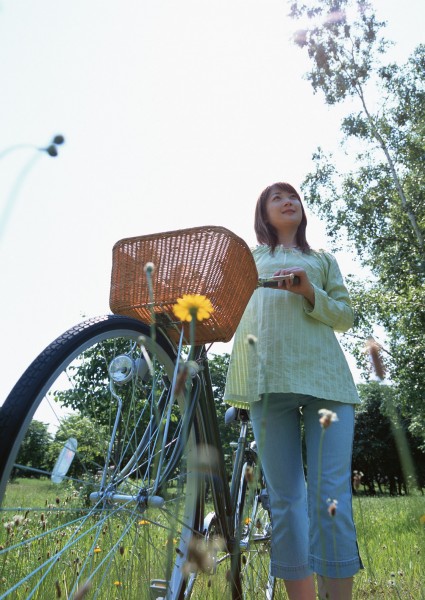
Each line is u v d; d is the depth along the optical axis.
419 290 15.62
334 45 17.38
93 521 1.65
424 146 16.86
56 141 0.83
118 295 2.04
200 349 2.10
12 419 1.40
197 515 2.06
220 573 2.16
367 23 17.34
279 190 2.66
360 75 17.36
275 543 2.30
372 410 35.34
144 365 1.89
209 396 2.16
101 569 1.85
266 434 2.37
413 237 17.06
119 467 1.75
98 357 1.77
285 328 2.40
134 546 1.83
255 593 2.29
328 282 2.60
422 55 17.64
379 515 6.33
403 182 17.66
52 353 1.54
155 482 1.69
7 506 1.38
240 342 2.54
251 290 2.08
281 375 2.33
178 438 1.91
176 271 1.98
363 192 17.88
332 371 2.38
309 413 2.38
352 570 2.10
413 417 14.70
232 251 1.96
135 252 2.04
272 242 2.62
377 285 17.59
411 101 17.58
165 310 2.01
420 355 15.18
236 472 2.55
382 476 35.25
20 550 2.20
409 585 2.69
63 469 1.58
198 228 1.96
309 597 2.26
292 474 2.35
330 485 2.18
